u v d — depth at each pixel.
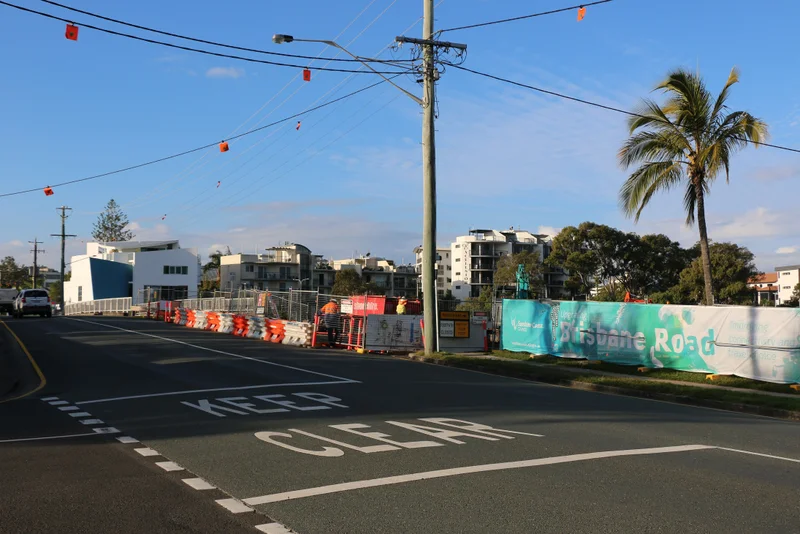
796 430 10.90
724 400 13.82
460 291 108.56
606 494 6.55
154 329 33.41
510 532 5.49
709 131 20.58
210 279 113.69
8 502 6.36
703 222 20.70
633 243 67.31
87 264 81.00
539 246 112.06
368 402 12.46
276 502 6.30
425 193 22.91
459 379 16.73
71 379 16.11
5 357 20.88
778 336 16.16
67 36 15.77
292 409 11.65
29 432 9.88
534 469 7.50
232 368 18.00
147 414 11.30
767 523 5.74
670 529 5.57
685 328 18.34
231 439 9.17
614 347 20.27
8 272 133.25
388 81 22.06
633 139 21.27
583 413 11.77
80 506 6.23
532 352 23.38
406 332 25.08
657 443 9.18
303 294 35.88
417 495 6.49
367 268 117.19
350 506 6.16
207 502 6.33
